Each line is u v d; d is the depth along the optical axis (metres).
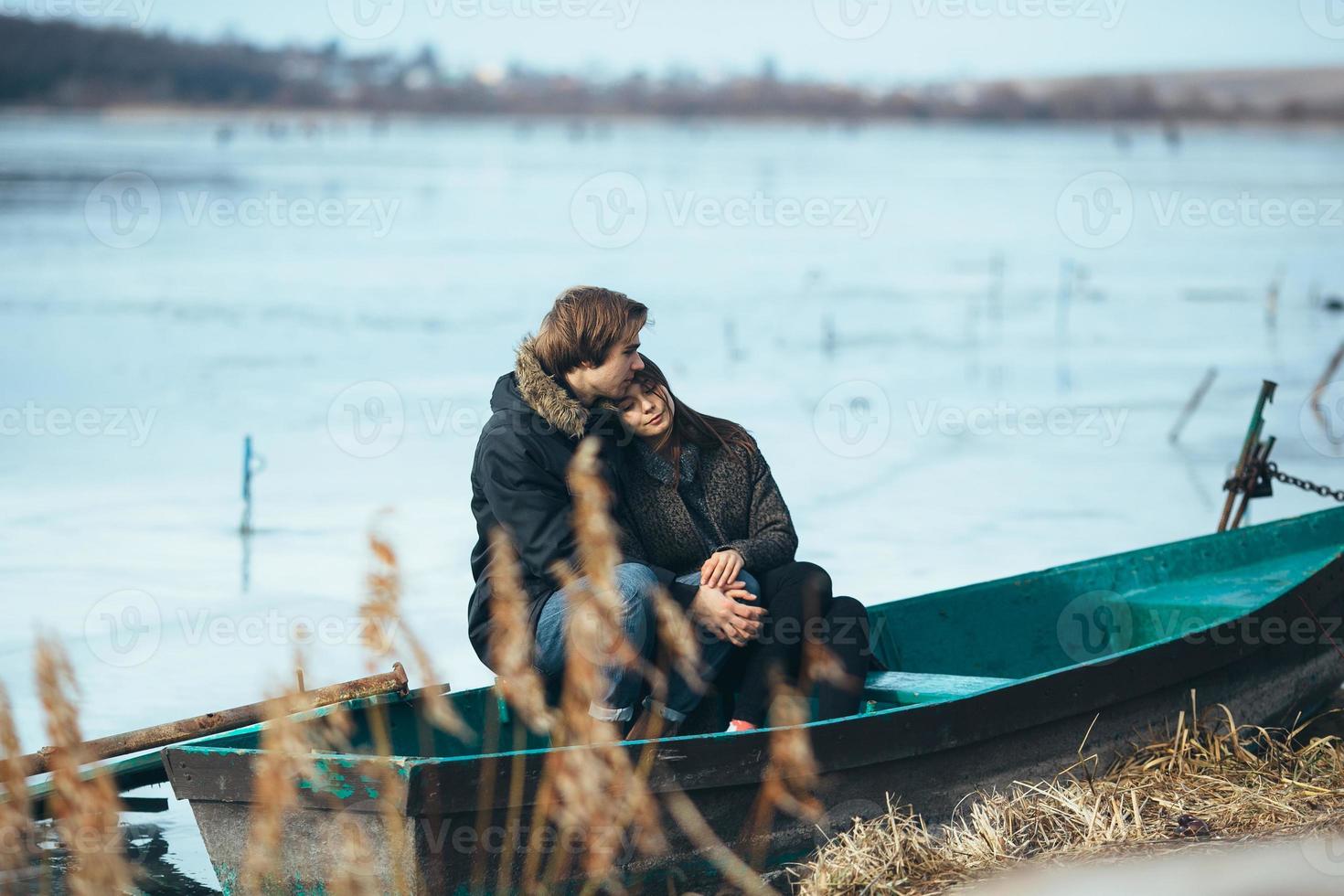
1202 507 45.72
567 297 19.25
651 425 19.53
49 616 32.59
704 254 162.50
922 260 157.62
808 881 17.44
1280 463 52.78
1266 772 20.48
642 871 16.75
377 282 125.38
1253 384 73.94
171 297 110.94
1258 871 16.45
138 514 43.59
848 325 101.56
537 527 18.44
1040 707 19.58
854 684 19.36
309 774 15.81
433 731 19.28
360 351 83.94
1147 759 20.66
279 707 15.48
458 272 136.62
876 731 18.05
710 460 20.34
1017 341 93.50
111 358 79.50
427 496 46.53
